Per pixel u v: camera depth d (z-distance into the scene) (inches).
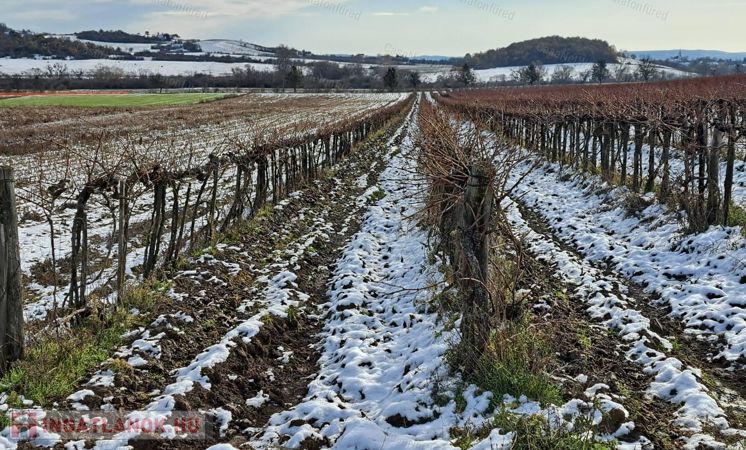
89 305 285.6
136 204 616.7
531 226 549.6
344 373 257.8
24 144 987.3
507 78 5447.8
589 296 340.8
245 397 241.6
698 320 297.3
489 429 188.2
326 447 200.4
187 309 308.2
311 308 351.6
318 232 518.9
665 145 501.4
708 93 794.8
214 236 427.8
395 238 506.9
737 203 509.0
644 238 445.1
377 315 333.4
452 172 269.0
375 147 1220.5
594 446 174.4
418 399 220.1
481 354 226.7
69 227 522.3
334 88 4753.9
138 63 6161.4
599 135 692.1
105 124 1523.1
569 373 235.9
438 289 324.8
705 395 216.5
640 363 253.6
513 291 252.4
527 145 1038.4
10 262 225.8
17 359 230.2
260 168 531.2
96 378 228.8
